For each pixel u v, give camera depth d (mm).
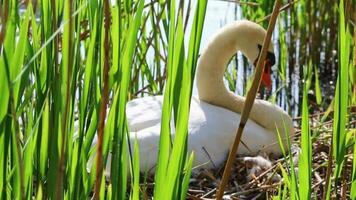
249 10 11125
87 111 3479
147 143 5660
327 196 3795
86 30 5746
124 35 3789
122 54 3484
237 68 11695
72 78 3203
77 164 3309
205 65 6793
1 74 2738
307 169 3729
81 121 3354
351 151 5766
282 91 10711
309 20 11531
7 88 2777
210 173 5879
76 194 3328
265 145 6477
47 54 3205
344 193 4176
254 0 10844
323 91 11000
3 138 2979
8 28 2822
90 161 5398
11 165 3271
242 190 5770
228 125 6160
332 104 7418
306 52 11727
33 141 3309
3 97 2793
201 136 5949
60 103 3064
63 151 2840
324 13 11703
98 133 2951
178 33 3143
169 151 3344
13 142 3131
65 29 2994
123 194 3361
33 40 3484
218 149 6039
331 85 11289
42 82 3277
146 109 6051
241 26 7035
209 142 5973
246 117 2986
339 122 3701
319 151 6305
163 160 3227
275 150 6625
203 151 5922
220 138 6055
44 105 3277
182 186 3312
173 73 3170
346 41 3648
